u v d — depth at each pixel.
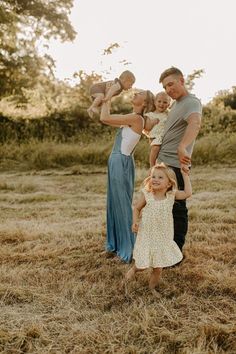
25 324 3.72
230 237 5.89
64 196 9.22
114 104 18.72
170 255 4.25
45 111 19.31
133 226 4.34
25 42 20.55
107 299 4.21
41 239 6.06
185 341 3.43
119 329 3.63
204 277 4.54
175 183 4.28
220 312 3.84
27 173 12.66
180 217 4.86
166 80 4.73
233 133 16.20
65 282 4.58
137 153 13.70
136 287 4.39
